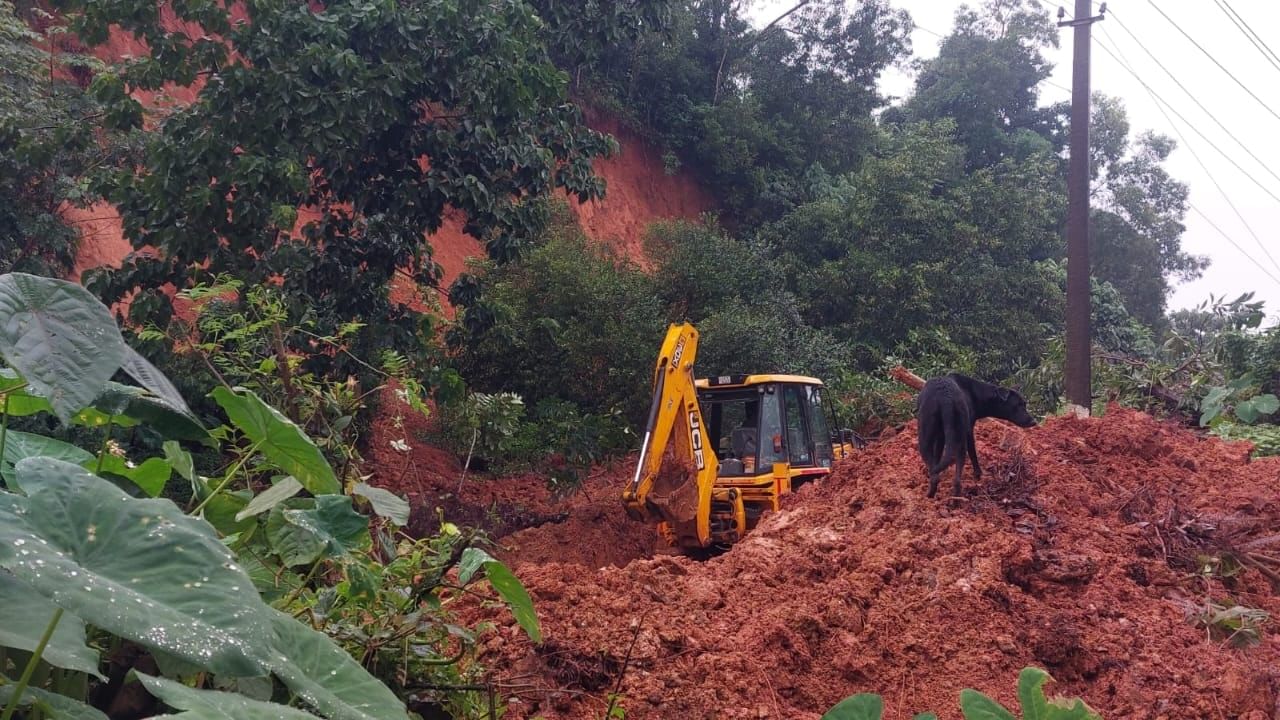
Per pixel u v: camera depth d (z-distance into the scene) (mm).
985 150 34062
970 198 25016
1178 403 14070
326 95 9711
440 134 10734
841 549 7246
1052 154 34062
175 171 9820
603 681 5164
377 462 13359
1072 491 8172
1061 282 25625
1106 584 6727
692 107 27438
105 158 12023
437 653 4289
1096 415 14961
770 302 20266
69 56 12672
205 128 9992
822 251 24859
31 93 11523
